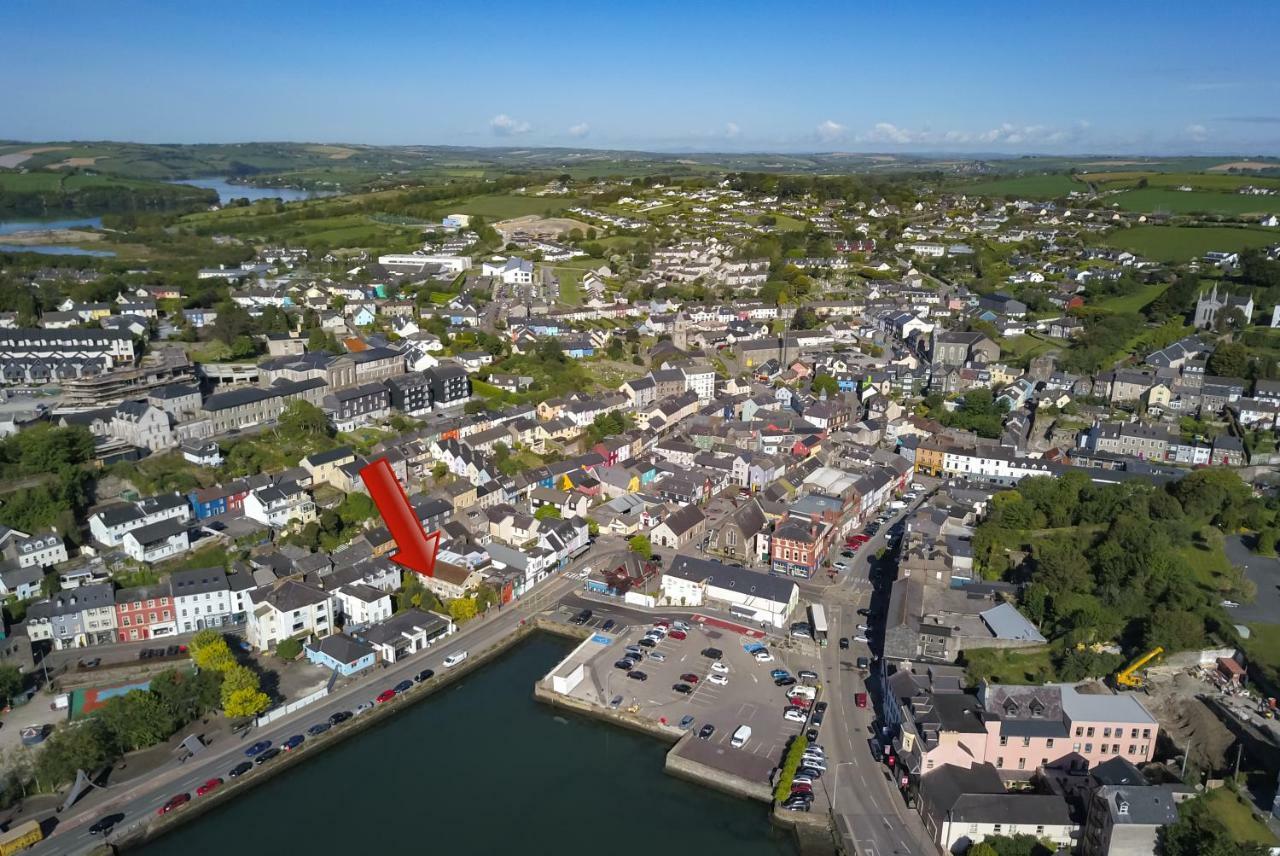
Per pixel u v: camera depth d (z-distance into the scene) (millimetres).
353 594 178625
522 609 189625
